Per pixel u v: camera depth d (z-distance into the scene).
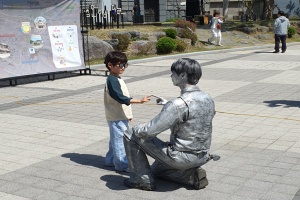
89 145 6.77
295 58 18.55
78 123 8.14
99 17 22.55
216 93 10.84
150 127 4.47
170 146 4.63
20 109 9.47
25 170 5.68
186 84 4.59
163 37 20.66
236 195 4.76
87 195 4.84
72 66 14.03
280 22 20.70
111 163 5.73
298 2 41.44
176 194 4.80
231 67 16.03
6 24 12.27
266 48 23.81
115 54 5.15
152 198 4.72
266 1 33.66
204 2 39.31
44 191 4.98
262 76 13.59
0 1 12.09
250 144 6.65
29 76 13.70
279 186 5.00
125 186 5.07
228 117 8.36
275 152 6.23
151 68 16.19
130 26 23.45
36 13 13.02
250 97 10.26
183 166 4.66
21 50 12.67
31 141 7.03
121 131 5.38
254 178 5.25
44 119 8.52
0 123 8.26
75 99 10.49
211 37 24.36
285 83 12.17
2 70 12.25
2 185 5.18
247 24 29.39
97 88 11.99
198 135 4.54
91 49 17.53
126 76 14.17
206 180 4.89
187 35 22.84
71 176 5.44
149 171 4.93
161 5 33.66
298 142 6.68
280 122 7.91
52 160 6.07
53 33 13.52
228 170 5.54
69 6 13.89
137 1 31.81
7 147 6.73
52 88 12.13
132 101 5.04
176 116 4.44
